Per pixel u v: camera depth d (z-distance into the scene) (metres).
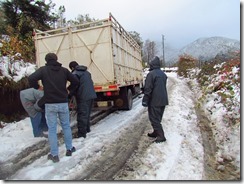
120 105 8.95
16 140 5.82
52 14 17.06
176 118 7.23
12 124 7.20
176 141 5.34
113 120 7.79
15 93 7.96
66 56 7.84
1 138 6.00
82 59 7.66
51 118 4.65
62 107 4.71
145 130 6.48
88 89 5.98
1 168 4.43
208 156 4.77
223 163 4.46
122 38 8.95
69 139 4.90
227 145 5.03
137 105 10.55
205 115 7.92
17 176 4.11
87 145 5.43
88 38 7.59
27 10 15.62
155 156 4.61
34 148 5.35
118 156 4.81
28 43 12.06
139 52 13.90
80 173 4.16
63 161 4.62
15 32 13.96
